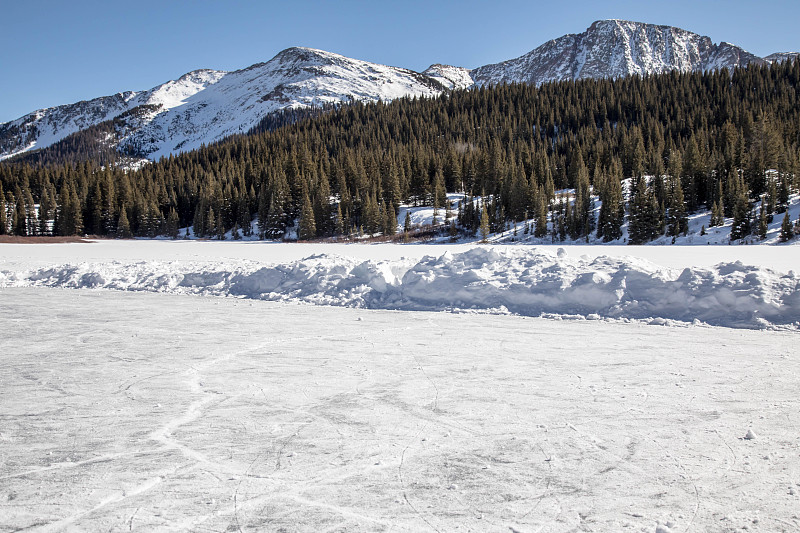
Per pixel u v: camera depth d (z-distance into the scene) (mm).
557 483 3854
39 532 3260
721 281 10492
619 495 3670
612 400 5676
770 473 3963
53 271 19094
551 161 94938
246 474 4043
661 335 9016
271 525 3312
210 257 31672
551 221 70188
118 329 10078
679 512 3439
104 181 88938
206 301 13898
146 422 5172
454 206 83562
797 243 46562
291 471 4090
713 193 63281
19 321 10977
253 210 88688
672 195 61562
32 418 5312
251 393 6066
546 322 10406
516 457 4297
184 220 94750
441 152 111688
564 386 6199
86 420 5250
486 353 7910
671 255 29312
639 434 4734
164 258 30516
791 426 4867
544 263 12984
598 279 11406
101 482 3932
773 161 72812
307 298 13766
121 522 3367
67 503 3625
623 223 63344
